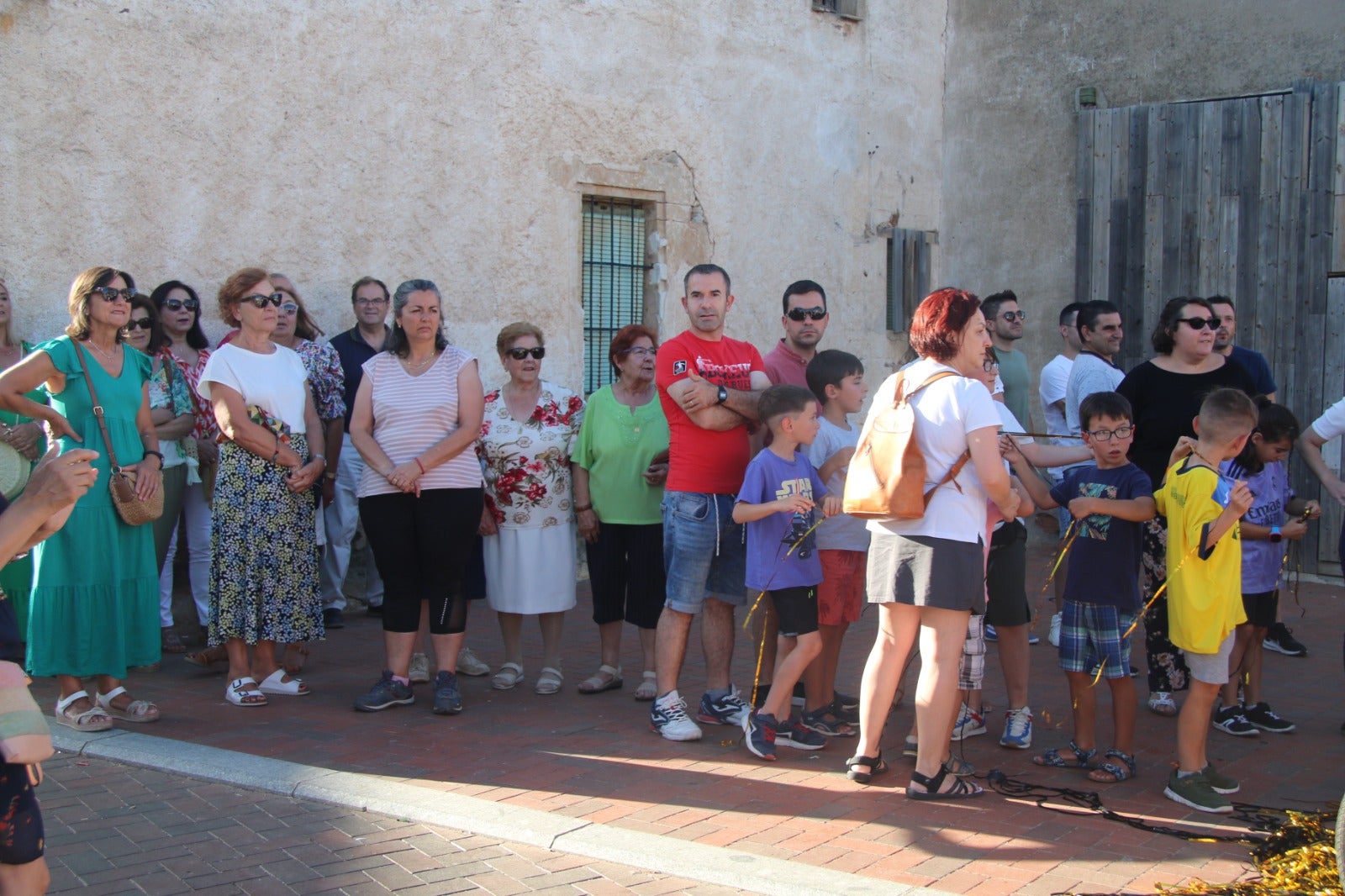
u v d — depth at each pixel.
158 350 6.90
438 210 8.87
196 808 4.50
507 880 3.85
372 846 4.13
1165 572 5.66
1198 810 4.53
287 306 7.54
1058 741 5.53
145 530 5.70
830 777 4.91
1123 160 10.97
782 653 5.46
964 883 3.80
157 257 7.59
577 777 4.88
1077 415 7.32
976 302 4.63
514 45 9.21
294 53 8.12
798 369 6.04
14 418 6.40
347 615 8.54
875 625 8.13
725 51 10.63
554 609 6.31
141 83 7.48
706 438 5.47
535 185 9.39
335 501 8.06
